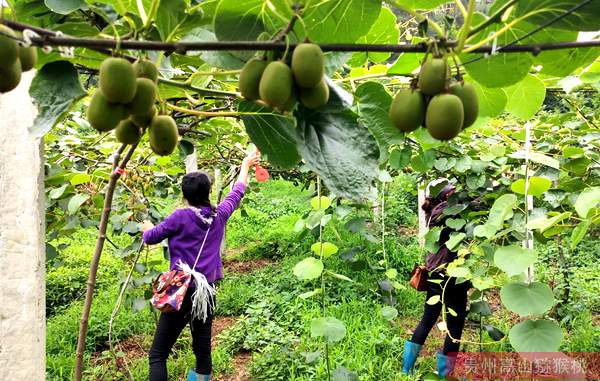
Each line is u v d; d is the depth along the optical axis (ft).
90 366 14.89
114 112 3.14
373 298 19.17
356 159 3.64
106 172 11.74
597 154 10.93
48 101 3.51
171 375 14.30
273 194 43.52
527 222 6.83
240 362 15.55
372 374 13.66
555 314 17.33
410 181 30.35
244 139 14.11
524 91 5.15
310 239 26.63
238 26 3.73
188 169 15.40
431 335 16.96
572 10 3.24
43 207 6.82
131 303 14.19
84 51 4.52
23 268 6.43
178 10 3.54
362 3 3.58
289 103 3.20
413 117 3.26
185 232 11.54
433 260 13.04
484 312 12.69
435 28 3.37
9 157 6.33
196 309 11.64
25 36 2.85
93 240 28.99
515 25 3.66
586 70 6.04
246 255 26.94
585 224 6.19
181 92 5.54
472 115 3.30
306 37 3.15
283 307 18.51
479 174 11.72
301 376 13.66
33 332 6.54
